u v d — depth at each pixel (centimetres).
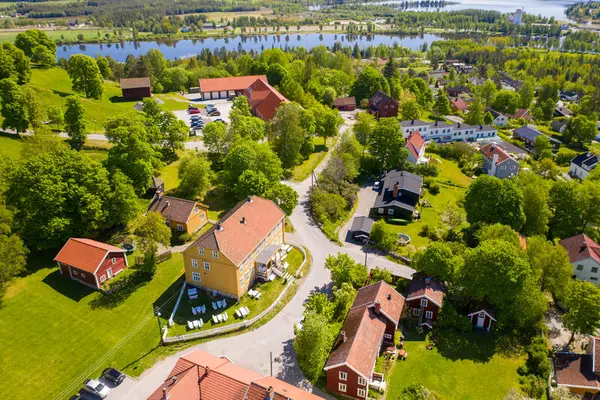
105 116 13838
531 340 6562
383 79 19350
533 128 19125
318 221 9312
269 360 5872
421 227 9694
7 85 10388
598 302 6262
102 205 7669
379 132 12044
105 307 6544
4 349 5747
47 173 7362
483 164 13712
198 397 4697
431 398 5278
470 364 6128
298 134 11356
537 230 9344
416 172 12094
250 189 8831
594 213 9725
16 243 6519
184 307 6656
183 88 19475
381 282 6669
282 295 7050
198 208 8538
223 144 11469
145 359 5788
